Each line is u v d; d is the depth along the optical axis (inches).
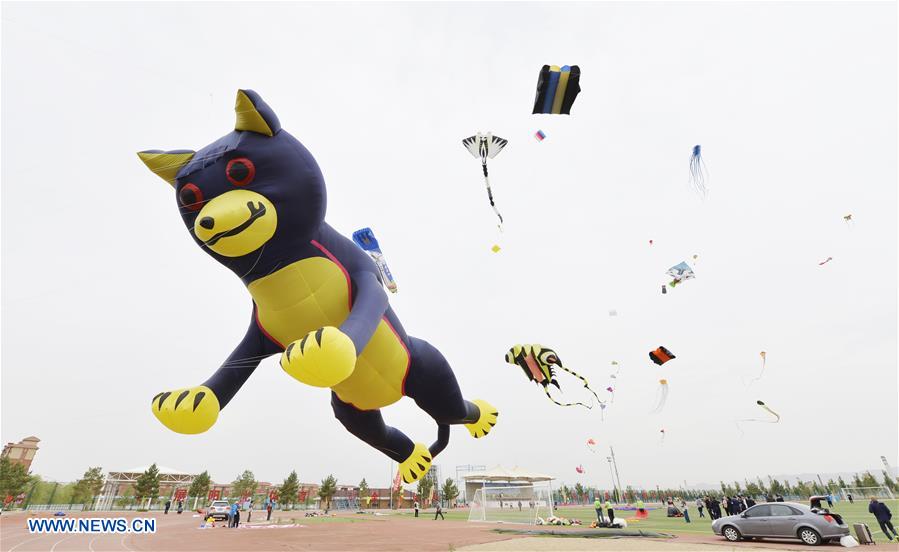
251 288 182.1
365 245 241.8
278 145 164.9
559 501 2315.5
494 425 289.7
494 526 618.2
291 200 163.9
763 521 390.3
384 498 2324.1
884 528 404.2
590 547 335.9
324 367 132.1
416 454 265.1
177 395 173.0
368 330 162.7
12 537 458.6
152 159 163.8
